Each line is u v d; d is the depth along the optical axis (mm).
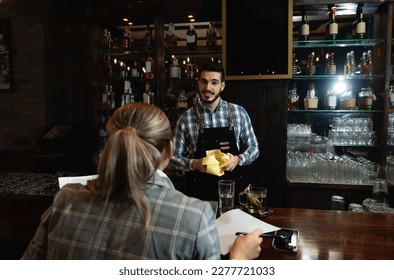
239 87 2930
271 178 2943
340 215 1540
